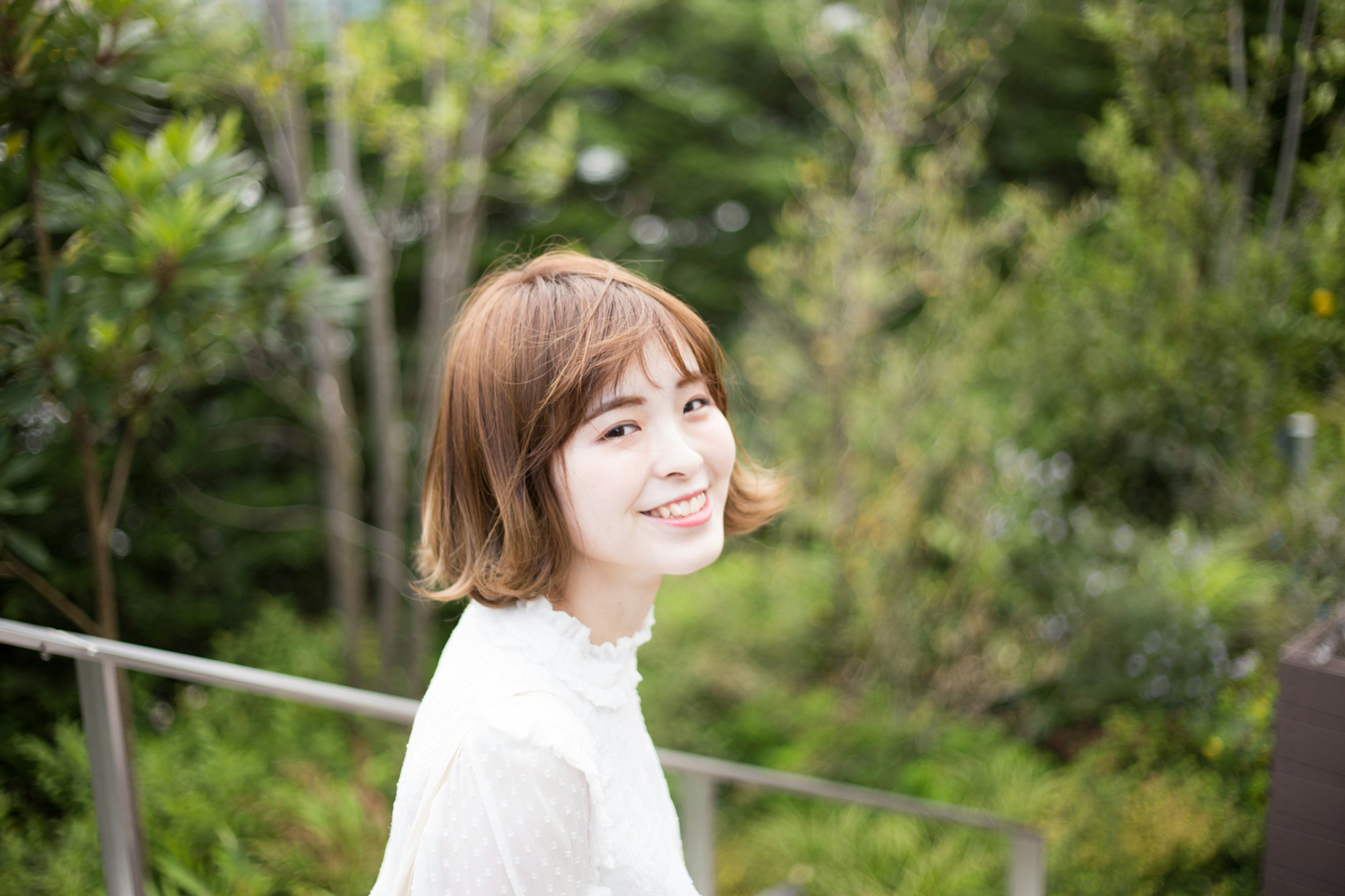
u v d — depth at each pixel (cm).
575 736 79
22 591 297
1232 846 191
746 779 204
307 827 243
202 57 358
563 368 83
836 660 453
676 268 729
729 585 486
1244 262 255
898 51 507
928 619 413
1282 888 137
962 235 454
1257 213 259
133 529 457
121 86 200
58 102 188
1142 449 334
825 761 364
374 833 249
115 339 210
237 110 367
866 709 398
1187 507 304
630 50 688
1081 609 335
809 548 519
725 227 749
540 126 650
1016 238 498
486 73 436
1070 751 319
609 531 85
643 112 709
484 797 75
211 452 528
